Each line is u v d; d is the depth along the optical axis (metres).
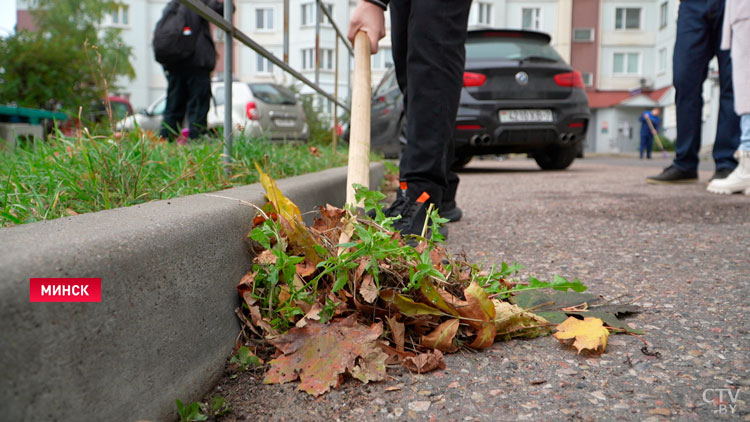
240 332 1.18
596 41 31.67
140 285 0.82
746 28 3.66
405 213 1.86
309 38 5.87
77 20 18.41
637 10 31.59
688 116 4.62
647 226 2.75
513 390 1.05
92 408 0.71
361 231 1.16
